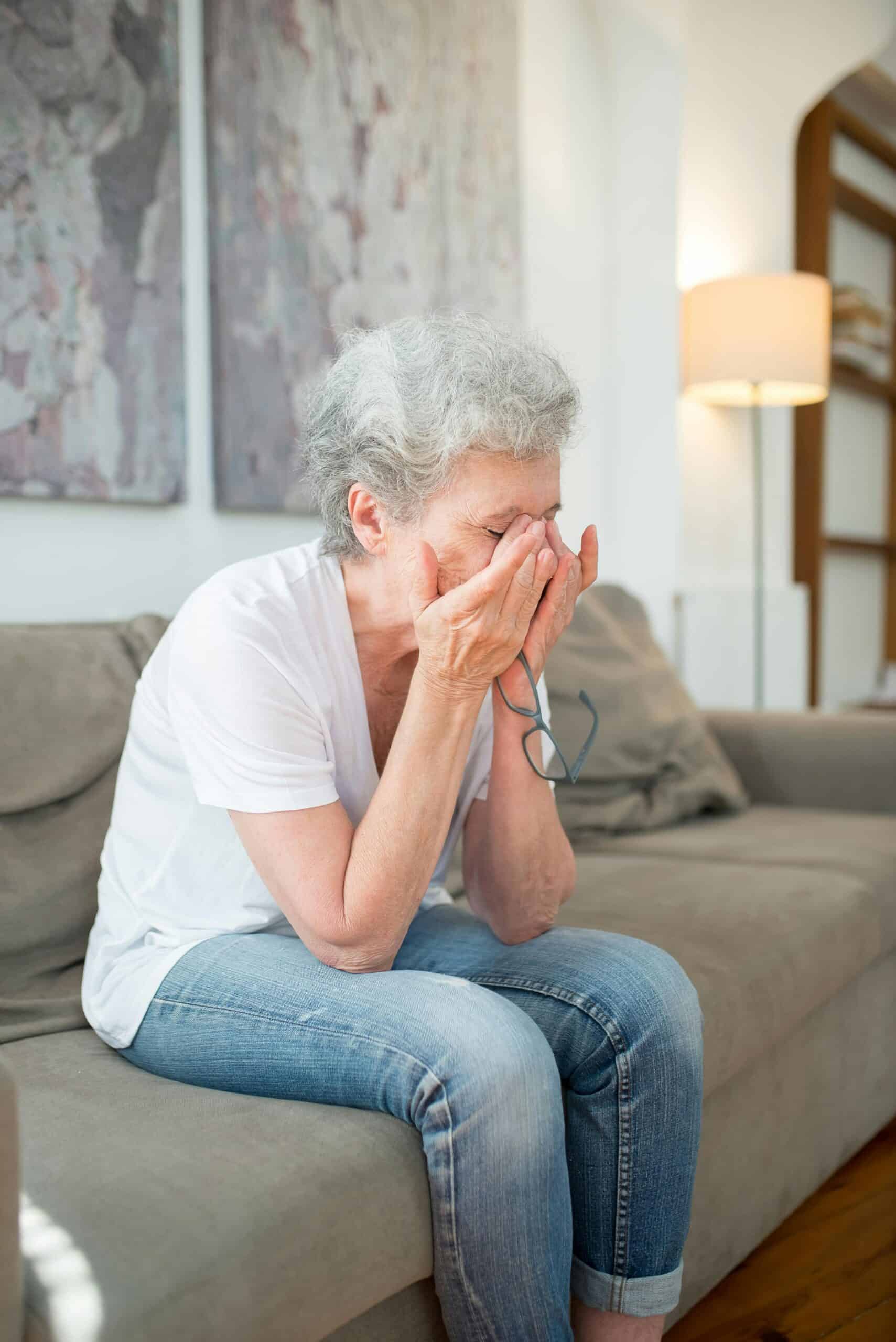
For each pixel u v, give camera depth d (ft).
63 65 5.82
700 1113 3.66
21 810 4.58
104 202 6.04
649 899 5.54
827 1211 5.63
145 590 6.53
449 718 3.51
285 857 3.47
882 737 8.07
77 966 4.61
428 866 3.51
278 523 7.35
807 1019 5.41
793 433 12.71
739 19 10.17
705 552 10.63
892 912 6.13
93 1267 2.52
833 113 12.48
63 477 5.90
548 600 3.86
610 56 10.28
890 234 15.07
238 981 3.56
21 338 5.70
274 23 7.04
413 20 8.04
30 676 4.87
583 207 10.18
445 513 3.53
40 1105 3.38
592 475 10.49
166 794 3.92
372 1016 3.32
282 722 3.53
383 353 3.65
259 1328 2.67
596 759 7.34
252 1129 3.18
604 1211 3.54
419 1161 3.18
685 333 9.87
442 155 8.31
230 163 6.79
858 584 14.97
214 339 6.77
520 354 3.60
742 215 10.84
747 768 8.63
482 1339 3.17
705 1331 4.59
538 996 3.68
